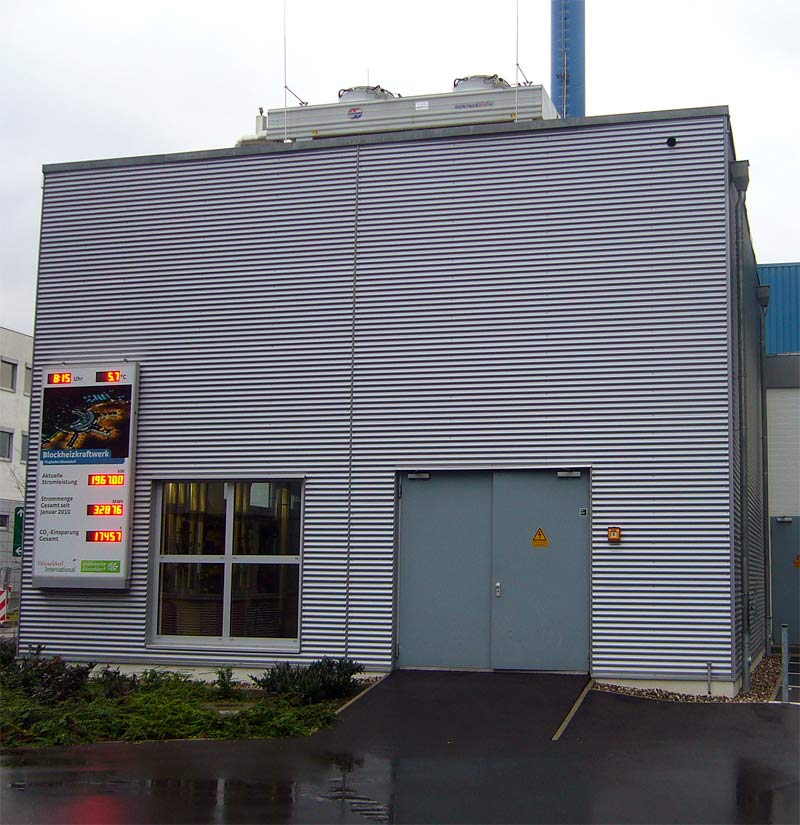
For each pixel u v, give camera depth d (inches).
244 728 441.7
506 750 412.5
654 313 551.2
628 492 543.2
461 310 579.5
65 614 626.5
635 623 533.6
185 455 615.5
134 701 489.4
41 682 505.0
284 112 709.3
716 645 523.2
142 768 384.5
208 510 613.9
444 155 593.0
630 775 373.4
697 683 523.2
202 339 621.3
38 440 639.8
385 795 346.9
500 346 571.5
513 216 578.2
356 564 579.5
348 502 584.4
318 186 612.4
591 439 551.8
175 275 631.8
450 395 575.2
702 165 553.9
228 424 610.2
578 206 569.3
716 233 548.1
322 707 475.5
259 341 611.2
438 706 487.5
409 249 592.1
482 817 321.7
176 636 610.2
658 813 326.3
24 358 1844.2
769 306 1075.9
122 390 624.7
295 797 343.6
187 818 316.5
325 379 597.0
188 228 632.4
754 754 403.9
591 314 560.1
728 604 524.7
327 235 607.5
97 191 652.7
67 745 427.2
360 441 586.6
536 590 557.6
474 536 569.9
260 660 587.5
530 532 561.0
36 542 627.5
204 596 608.1
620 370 552.1
